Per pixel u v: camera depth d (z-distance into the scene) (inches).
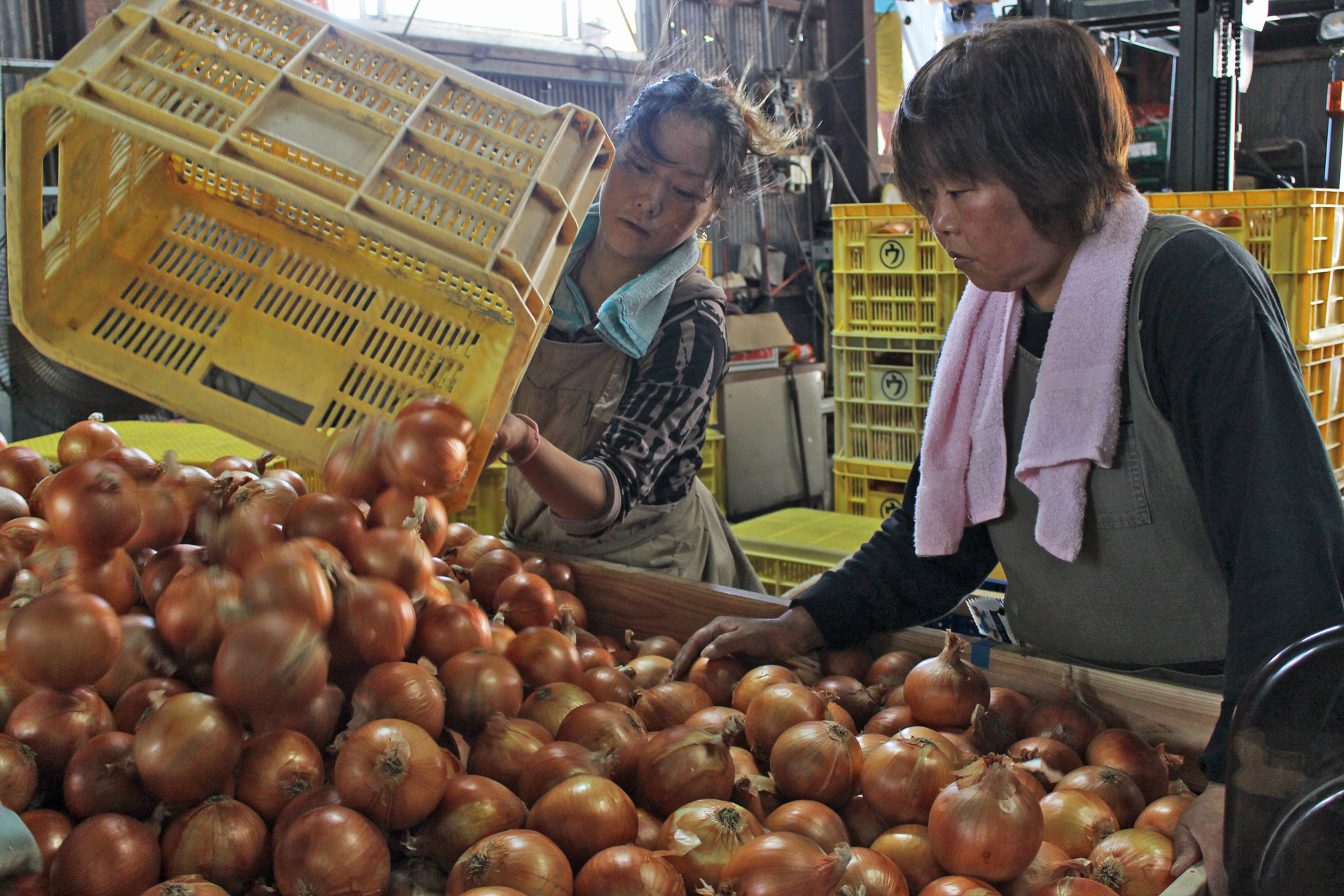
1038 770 40.6
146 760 32.1
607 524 56.2
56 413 137.3
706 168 57.5
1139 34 140.9
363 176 42.3
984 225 38.8
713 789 38.2
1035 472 43.6
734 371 177.0
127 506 38.9
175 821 32.5
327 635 37.7
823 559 108.6
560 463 52.9
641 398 60.2
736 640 51.2
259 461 52.9
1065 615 47.3
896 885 34.0
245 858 32.1
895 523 53.6
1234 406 35.4
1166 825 36.8
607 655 53.2
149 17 44.2
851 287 134.6
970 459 48.0
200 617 37.0
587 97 198.7
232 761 33.0
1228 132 118.3
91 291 46.4
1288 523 33.5
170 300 48.1
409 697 37.1
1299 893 25.5
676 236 61.1
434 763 34.1
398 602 38.8
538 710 43.6
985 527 51.3
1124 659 46.0
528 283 41.2
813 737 39.2
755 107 64.4
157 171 49.1
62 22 147.6
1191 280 37.5
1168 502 41.3
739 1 224.5
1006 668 47.2
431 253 40.3
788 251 245.4
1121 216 40.1
